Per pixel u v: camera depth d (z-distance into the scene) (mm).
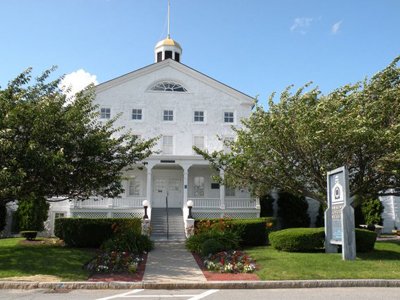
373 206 28906
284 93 18797
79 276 12305
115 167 17516
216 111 31078
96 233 19078
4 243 20906
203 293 10594
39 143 14211
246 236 20141
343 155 17141
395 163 16344
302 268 12992
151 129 30391
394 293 10383
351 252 14281
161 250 18219
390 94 16406
